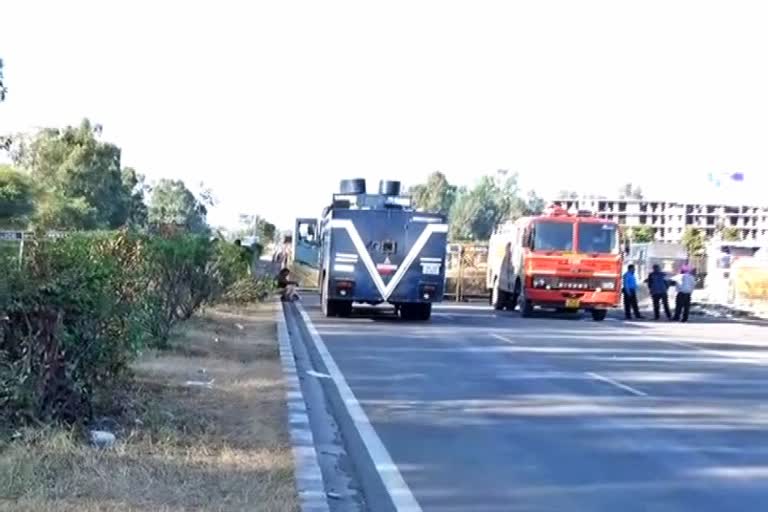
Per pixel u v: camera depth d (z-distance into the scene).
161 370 24.66
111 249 25.98
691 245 129.12
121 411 17.97
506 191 177.25
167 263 31.50
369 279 49.66
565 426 21.20
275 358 29.94
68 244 17.77
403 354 34.56
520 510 14.41
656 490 15.77
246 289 55.16
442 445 18.88
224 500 13.20
